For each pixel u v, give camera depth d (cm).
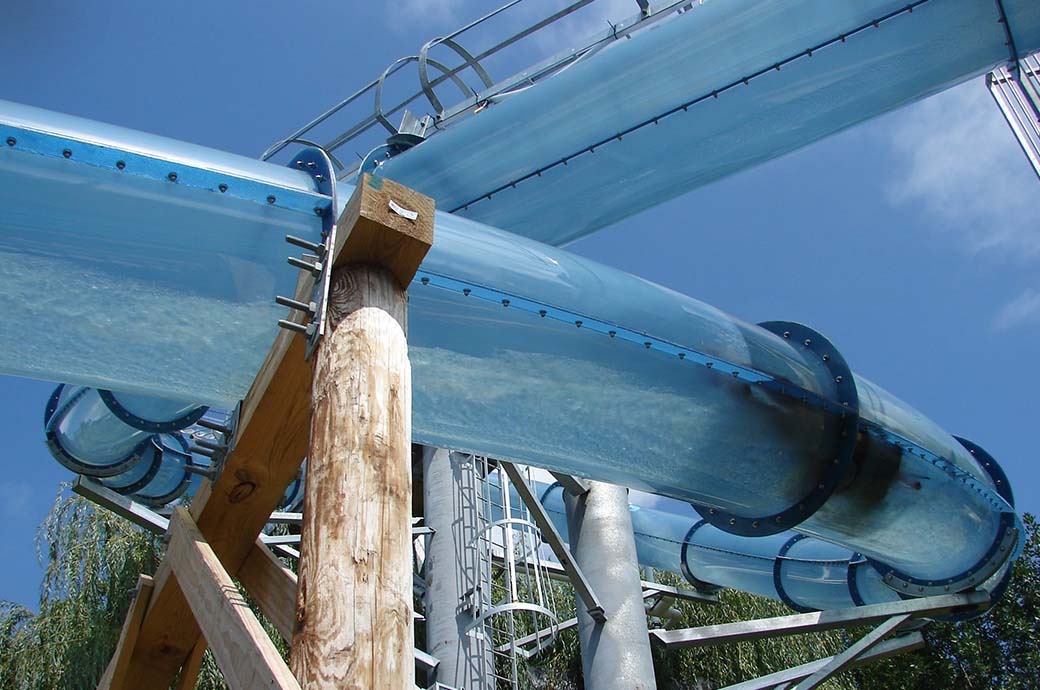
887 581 870
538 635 911
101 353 468
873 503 707
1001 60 643
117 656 473
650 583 1122
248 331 475
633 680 803
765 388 636
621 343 575
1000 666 1268
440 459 993
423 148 771
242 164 462
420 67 867
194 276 456
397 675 262
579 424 578
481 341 529
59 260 436
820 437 661
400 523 292
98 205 432
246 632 305
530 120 726
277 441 409
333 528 285
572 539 908
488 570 917
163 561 460
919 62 648
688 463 628
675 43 679
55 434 754
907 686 1296
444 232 522
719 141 709
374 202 353
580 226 771
